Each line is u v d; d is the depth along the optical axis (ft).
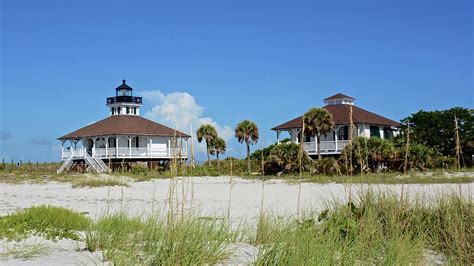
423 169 116.78
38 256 22.77
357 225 24.12
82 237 27.37
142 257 20.88
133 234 25.29
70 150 191.31
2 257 22.54
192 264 19.51
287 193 71.20
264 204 54.29
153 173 140.05
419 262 21.35
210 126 200.95
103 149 188.96
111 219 28.43
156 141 198.29
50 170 182.19
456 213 25.72
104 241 24.52
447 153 154.92
